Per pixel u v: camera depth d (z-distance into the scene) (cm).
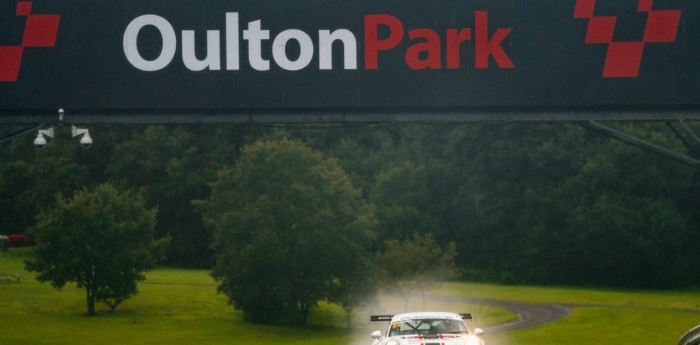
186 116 10744
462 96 10538
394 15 10569
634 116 10594
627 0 10525
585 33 10525
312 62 10588
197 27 10619
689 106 10525
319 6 10588
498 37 10531
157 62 10612
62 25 10644
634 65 10500
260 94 10588
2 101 10575
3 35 10625
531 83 10525
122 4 10650
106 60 10625
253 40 10600
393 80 10550
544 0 10556
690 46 10475
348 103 10562
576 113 10650
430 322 8806
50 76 10619
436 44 10556
